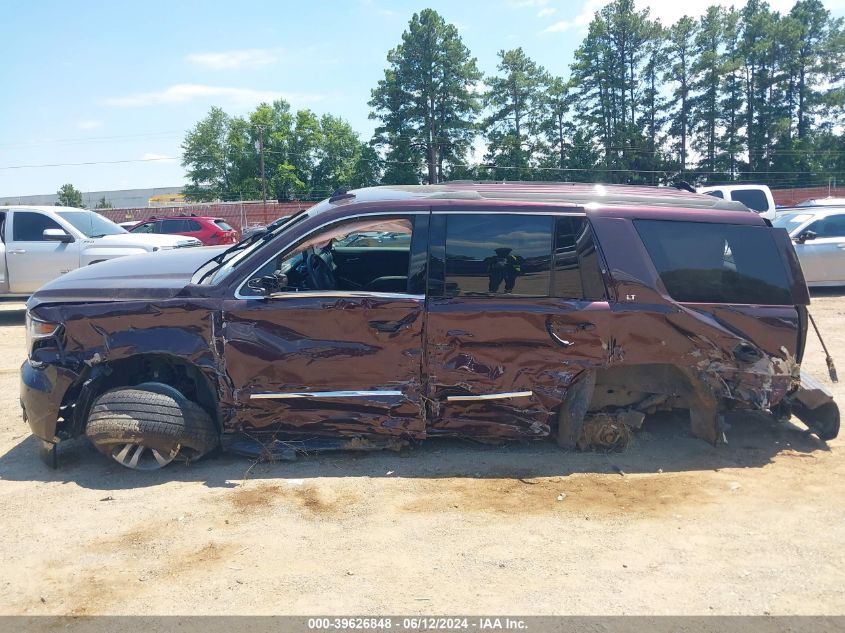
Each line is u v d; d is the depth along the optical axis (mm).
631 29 62594
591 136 65250
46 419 4363
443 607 3064
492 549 3562
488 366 4422
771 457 4750
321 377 4379
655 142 65062
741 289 4590
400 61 63594
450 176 65812
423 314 4355
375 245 5809
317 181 75562
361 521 3852
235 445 4574
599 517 3916
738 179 65875
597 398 4828
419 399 4430
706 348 4527
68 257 10469
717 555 3529
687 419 5336
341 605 3078
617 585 3254
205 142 75000
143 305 4301
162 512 3953
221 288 4348
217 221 23375
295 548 3566
